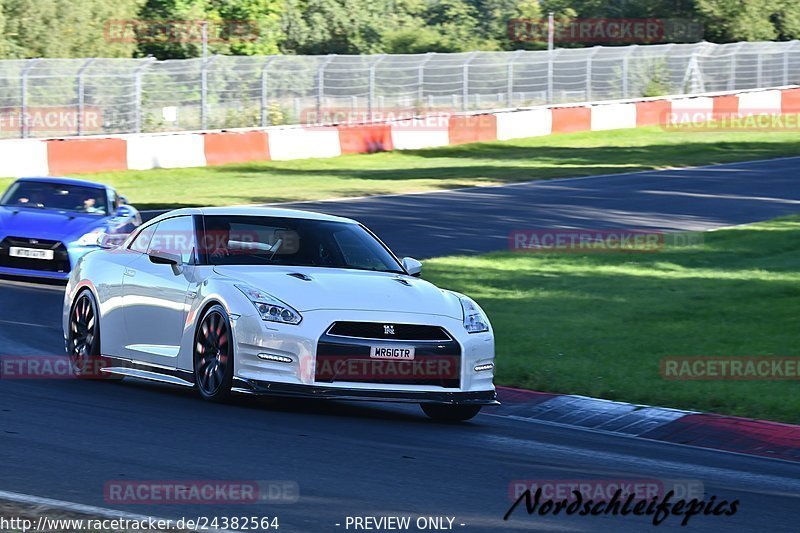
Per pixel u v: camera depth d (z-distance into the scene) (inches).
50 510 640.4
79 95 4202.8
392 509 687.1
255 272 1073.5
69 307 1250.0
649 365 1380.4
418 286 1101.1
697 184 3782.0
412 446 908.0
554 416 1154.0
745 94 5959.6
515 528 661.9
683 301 1852.9
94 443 838.5
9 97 4119.1
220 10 7534.5
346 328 1003.9
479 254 2411.4
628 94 5949.8
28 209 2082.9
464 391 1035.9
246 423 957.2
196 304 1067.3
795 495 804.6
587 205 3272.6
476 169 4210.1
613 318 1718.8
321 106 4894.2
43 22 5984.3
